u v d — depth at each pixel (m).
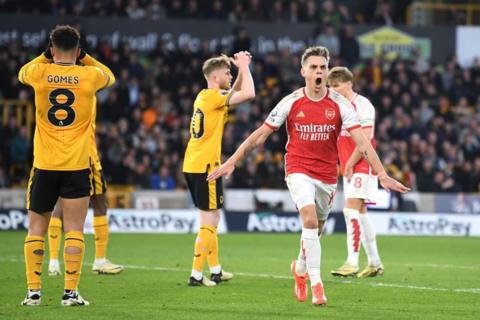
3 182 39.97
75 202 14.77
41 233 14.97
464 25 54.25
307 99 15.34
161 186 41.00
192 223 38.03
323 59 15.20
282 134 44.06
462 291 17.88
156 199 39.03
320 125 15.27
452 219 39.91
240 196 39.72
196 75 46.78
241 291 17.36
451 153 45.25
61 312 14.07
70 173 14.66
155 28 48.88
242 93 17.62
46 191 14.73
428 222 39.72
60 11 47.84
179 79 46.44
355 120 15.29
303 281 15.88
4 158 41.41
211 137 18.06
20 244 29.30
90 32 47.97
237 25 49.91
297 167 15.43
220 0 50.47
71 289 14.93
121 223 37.44
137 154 41.94
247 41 46.84
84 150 14.73
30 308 14.49
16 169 41.22
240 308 14.92
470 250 30.44
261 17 50.56
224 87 18.52
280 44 50.25
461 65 52.59
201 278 18.20
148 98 45.50
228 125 43.62
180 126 44.47
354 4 55.56
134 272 20.81
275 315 14.12
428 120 47.19
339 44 49.44
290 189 15.55
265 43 50.12
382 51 51.59
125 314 13.99
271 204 39.81
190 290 17.44
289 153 15.59
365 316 14.12
